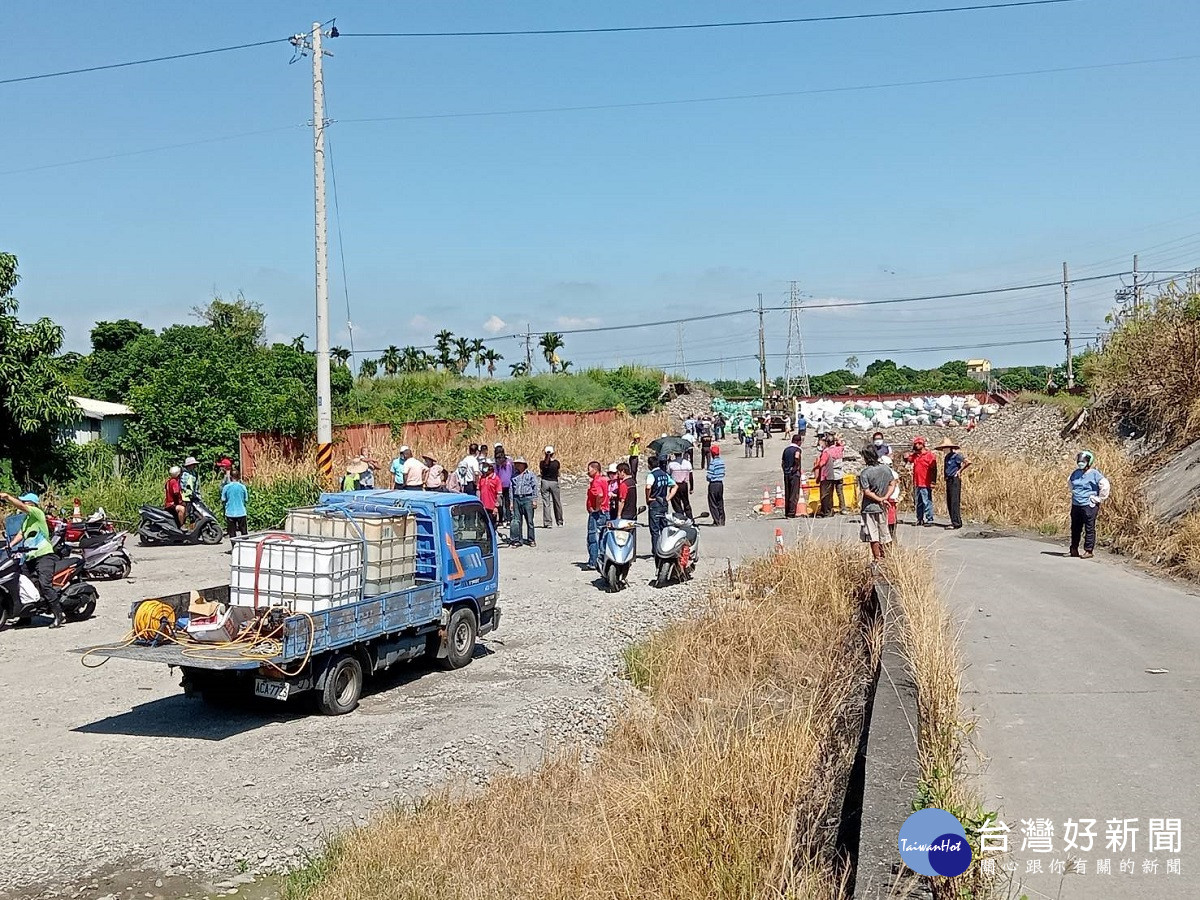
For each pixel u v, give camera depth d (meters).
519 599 16.64
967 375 122.44
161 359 39.66
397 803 7.87
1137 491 19.69
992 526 22.23
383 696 11.41
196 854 7.29
